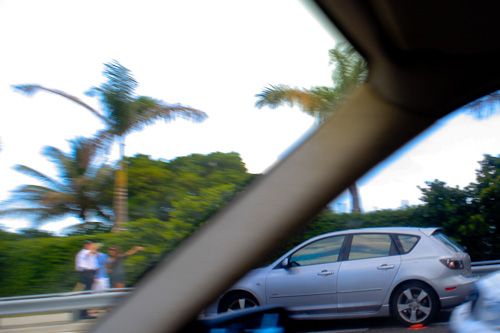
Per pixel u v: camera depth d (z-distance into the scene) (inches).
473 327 155.5
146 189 692.7
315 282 249.8
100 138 740.0
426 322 235.1
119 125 722.2
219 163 630.5
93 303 236.2
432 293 237.1
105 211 785.6
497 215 464.4
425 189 480.7
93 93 731.4
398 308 239.6
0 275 514.3
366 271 246.8
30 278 514.3
